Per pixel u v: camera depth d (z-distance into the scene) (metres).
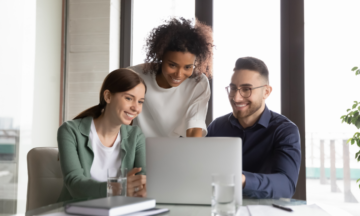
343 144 2.86
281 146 1.74
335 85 2.89
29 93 2.68
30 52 2.69
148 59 1.96
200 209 1.12
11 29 2.48
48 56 2.93
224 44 3.10
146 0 3.30
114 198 1.05
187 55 1.80
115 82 1.59
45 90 2.88
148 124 2.05
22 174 2.58
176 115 1.99
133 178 1.28
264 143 1.84
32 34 2.72
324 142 2.89
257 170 1.86
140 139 1.80
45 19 2.88
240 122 1.93
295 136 1.76
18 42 2.56
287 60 2.96
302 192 2.88
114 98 1.61
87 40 3.16
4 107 2.41
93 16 3.16
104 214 0.91
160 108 1.99
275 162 1.66
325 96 2.90
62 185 1.73
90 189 1.34
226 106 3.05
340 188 2.86
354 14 2.89
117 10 3.28
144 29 3.30
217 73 3.09
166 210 1.07
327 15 2.94
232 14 3.10
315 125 2.91
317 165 2.89
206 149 1.18
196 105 1.91
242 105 1.83
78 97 3.16
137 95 1.60
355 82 2.85
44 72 2.87
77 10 3.20
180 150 1.19
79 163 1.55
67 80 3.19
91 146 1.64
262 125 1.84
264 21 3.04
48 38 2.93
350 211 2.83
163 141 1.21
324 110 2.90
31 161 1.72
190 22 1.89
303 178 2.88
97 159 1.67
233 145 1.17
